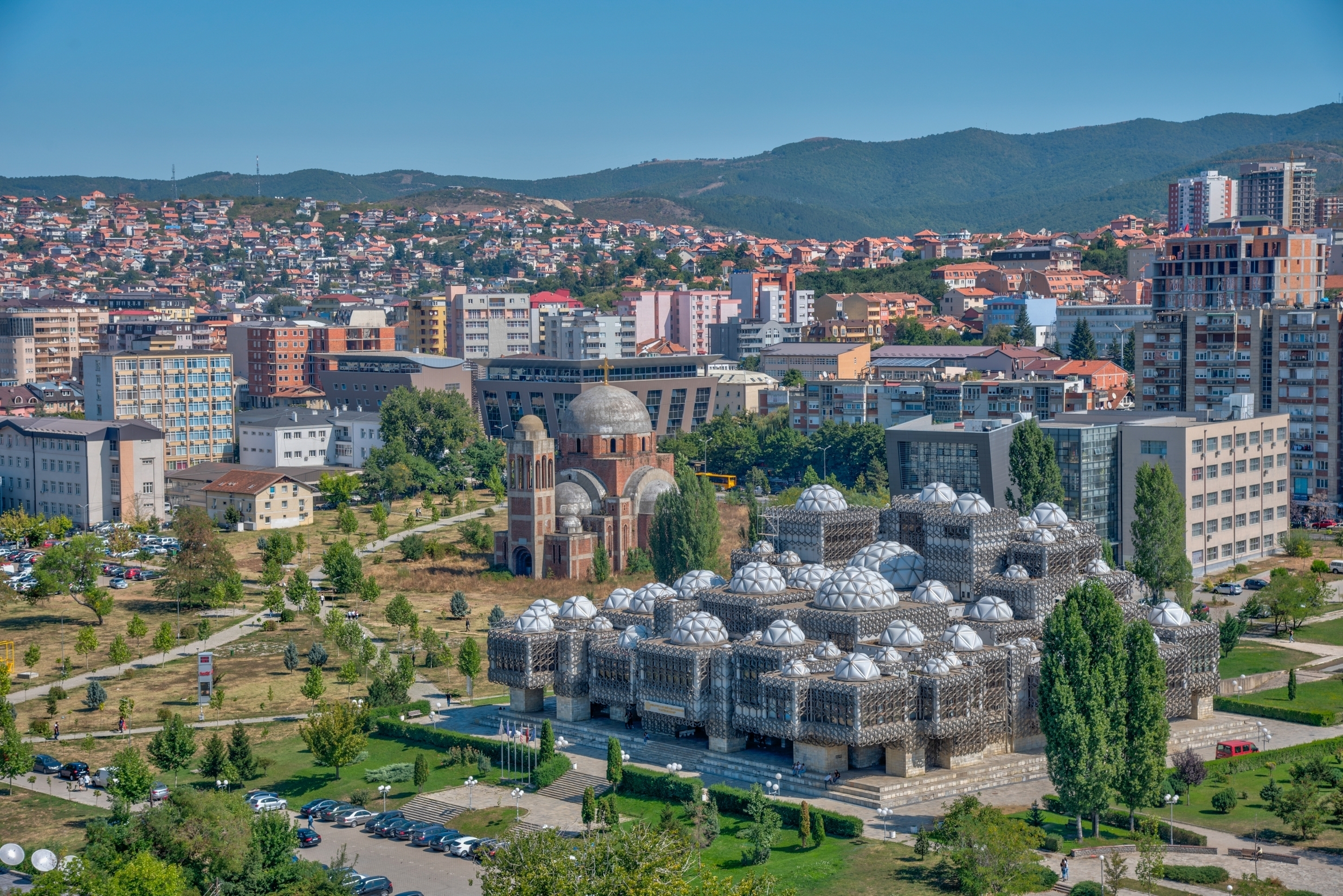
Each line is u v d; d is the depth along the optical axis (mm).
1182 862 146000
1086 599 158000
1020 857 140750
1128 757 156000
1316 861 146500
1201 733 187625
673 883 126250
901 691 170375
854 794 167625
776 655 177125
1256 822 157875
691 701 185875
